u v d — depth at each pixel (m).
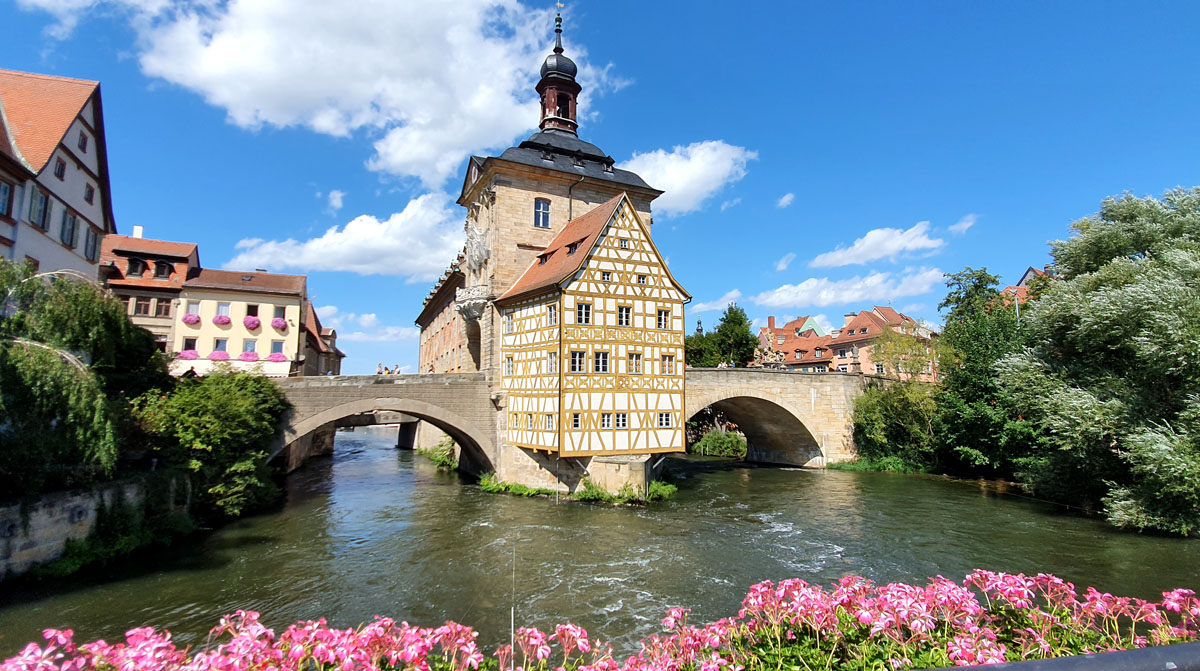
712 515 21.70
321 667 4.98
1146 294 18.11
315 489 27.31
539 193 30.64
